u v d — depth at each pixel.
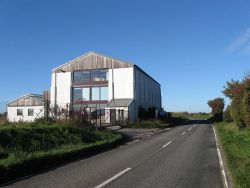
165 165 14.02
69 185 10.36
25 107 61.06
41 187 10.12
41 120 25.62
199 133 33.50
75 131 22.38
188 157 16.39
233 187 10.11
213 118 76.00
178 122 64.44
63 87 56.69
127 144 23.25
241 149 17.70
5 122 23.02
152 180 11.07
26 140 16.84
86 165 14.12
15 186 10.28
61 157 15.44
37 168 13.39
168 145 22.06
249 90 30.56
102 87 54.97
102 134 25.48
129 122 47.41
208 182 10.88
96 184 10.48
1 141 15.35
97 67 55.41
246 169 11.95
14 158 13.38
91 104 55.03
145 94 62.66
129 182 10.76
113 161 15.19
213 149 19.73
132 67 53.88
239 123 33.19
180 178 11.42
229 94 49.47
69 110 28.97
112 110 49.50
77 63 56.50
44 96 58.59
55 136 19.58
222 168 13.38
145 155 17.17
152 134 32.66
